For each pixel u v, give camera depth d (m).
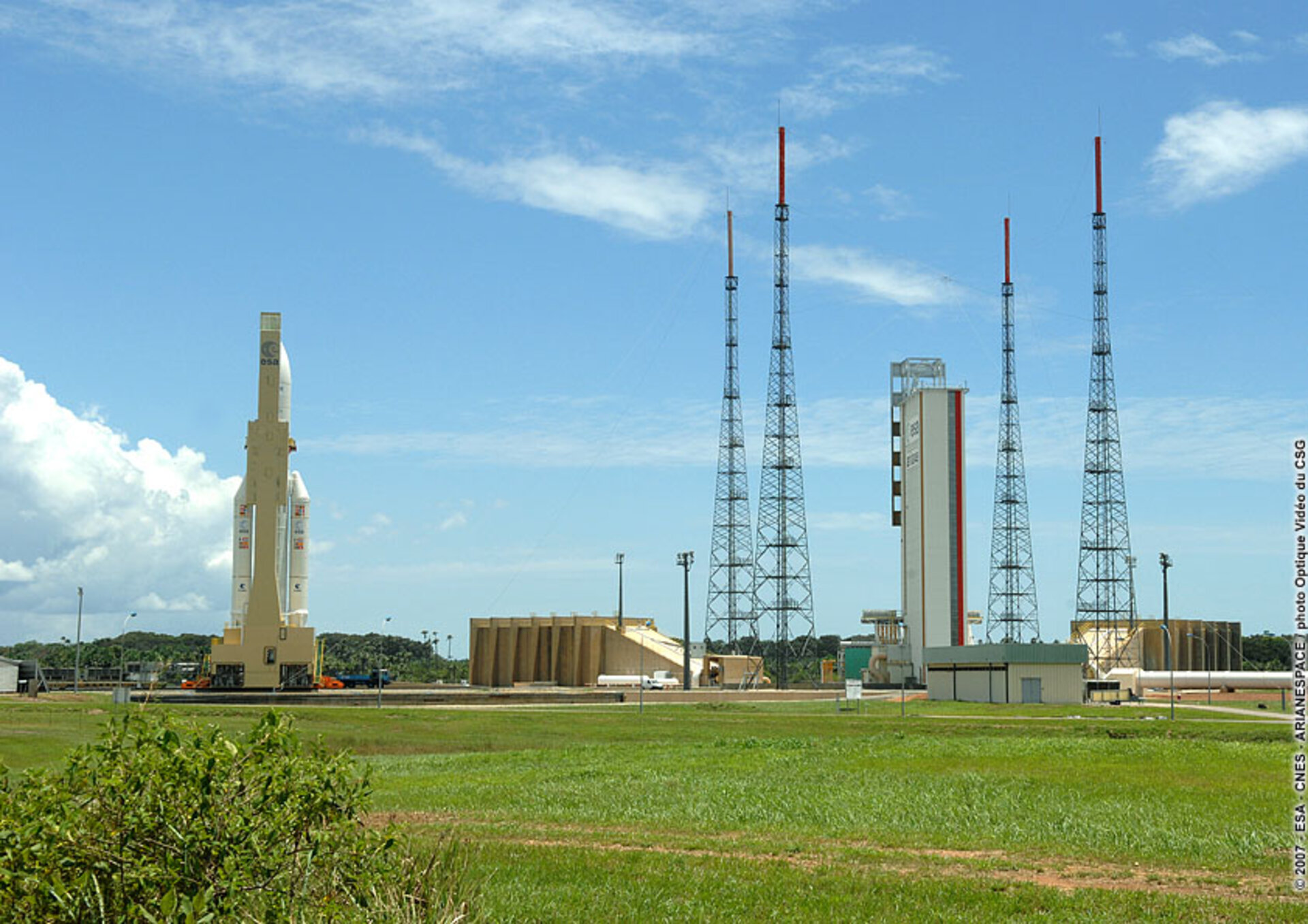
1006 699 131.75
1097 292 174.88
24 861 13.58
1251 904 23.58
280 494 143.62
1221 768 51.00
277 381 145.25
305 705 118.69
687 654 164.88
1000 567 188.62
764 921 21.97
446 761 62.19
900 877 26.41
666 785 46.34
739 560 184.25
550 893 23.81
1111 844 31.55
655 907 22.91
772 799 41.09
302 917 14.89
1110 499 174.50
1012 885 25.64
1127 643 178.38
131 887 13.98
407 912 16.89
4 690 144.38
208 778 14.58
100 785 14.48
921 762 55.09
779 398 184.88
